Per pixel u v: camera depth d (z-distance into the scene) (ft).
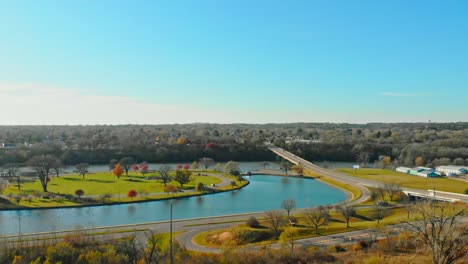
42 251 255.70
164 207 493.36
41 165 605.73
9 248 262.88
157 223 389.19
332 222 394.93
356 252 258.98
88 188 585.22
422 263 200.54
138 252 257.96
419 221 180.55
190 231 355.97
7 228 379.76
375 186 603.67
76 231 326.65
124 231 351.25
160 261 237.86
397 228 317.63
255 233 336.70
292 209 455.22
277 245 302.86
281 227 361.10
